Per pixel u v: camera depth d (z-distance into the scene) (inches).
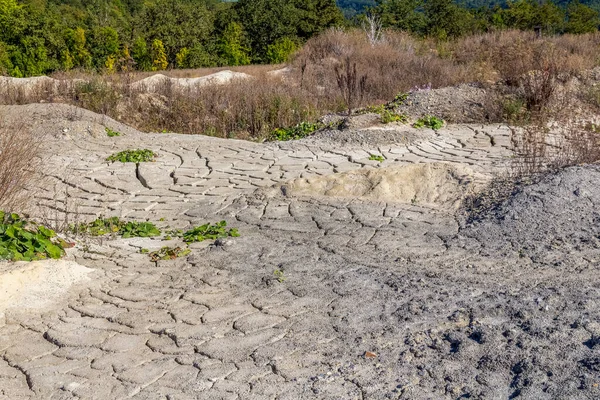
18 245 204.4
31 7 1689.2
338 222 254.4
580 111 503.8
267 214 269.4
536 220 237.1
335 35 989.2
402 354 147.9
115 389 140.4
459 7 1902.1
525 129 433.7
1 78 689.0
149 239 244.2
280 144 419.5
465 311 166.2
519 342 146.7
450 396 131.0
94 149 409.4
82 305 182.4
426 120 472.7
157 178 340.5
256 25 1788.9
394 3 1849.2
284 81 773.9
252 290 190.1
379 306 174.4
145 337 163.8
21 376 147.8
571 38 876.0
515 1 1909.4
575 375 131.9
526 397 127.3
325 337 158.9
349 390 134.9
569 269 197.5
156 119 587.8
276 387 137.6
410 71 746.2
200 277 202.1
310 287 190.2
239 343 157.8
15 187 270.1
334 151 394.9
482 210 259.6
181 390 138.6
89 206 295.1
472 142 416.8
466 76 642.8
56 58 1552.7
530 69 581.0
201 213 278.2
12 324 171.8
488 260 209.6
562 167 298.0
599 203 247.0
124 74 745.6
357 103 593.6
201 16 1813.5
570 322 154.7
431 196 286.5
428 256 215.0
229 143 428.1
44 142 418.9
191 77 928.9
